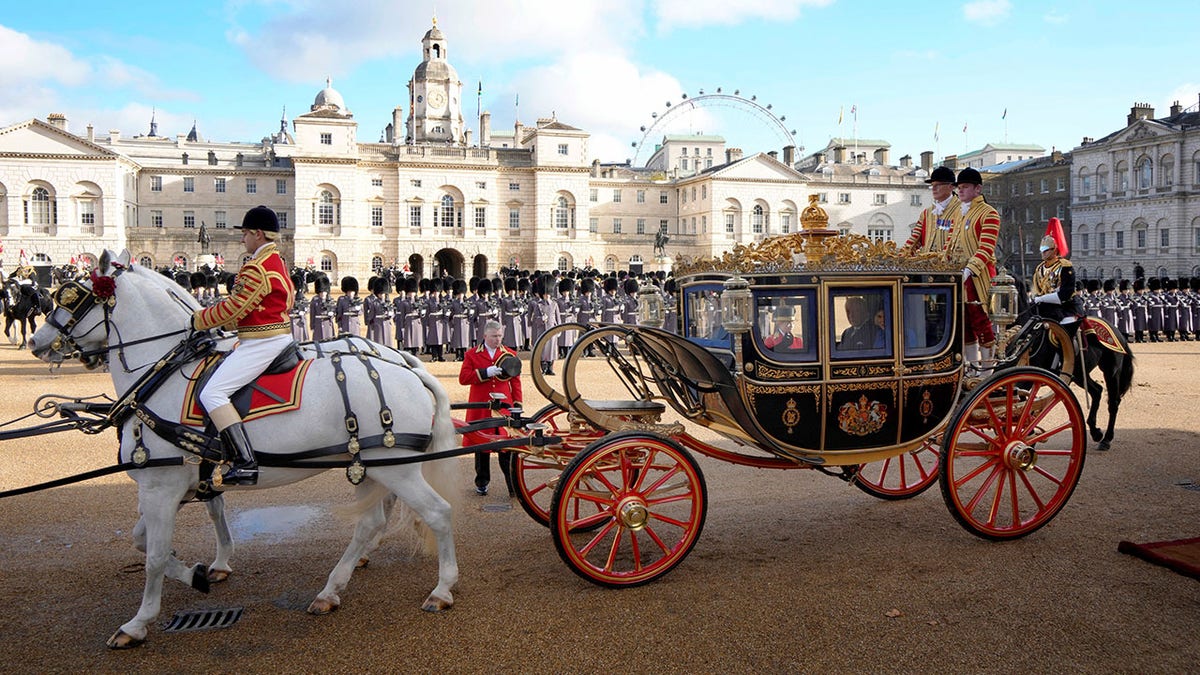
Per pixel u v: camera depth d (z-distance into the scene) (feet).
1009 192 303.48
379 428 18.53
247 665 16.33
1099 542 23.36
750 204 284.61
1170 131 245.24
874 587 20.06
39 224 237.45
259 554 22.63
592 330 21.11
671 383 23.02
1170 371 63.21
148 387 18.06
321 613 18.60
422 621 18.22
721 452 22.06
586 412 21.06
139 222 261.85
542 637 17.43
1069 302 34.01
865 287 21.83
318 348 19.52
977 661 16.39
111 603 19.27
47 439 36.42
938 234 27.71
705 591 19.84
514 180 262.26
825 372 21.43
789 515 26.14
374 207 250.98
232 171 264.93
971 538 23.77
